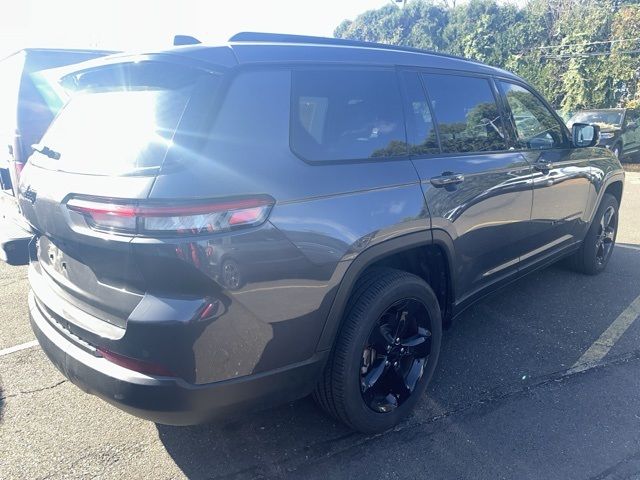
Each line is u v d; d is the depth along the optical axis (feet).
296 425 8.92
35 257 9.27
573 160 13.60
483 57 91.40
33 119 13.32
